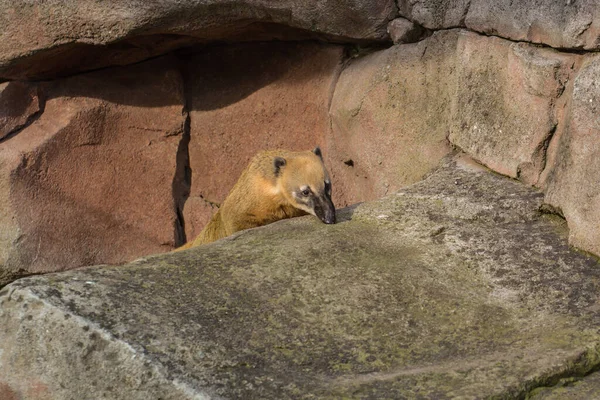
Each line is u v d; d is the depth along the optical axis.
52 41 17.28
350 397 7.96
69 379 8.73
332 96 17.91
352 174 17.73
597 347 8.78
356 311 9.75
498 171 13.31
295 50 18.64
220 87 19.59
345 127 17.30
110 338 8.59
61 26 17.06
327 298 9.98
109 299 9.36
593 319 9.41
